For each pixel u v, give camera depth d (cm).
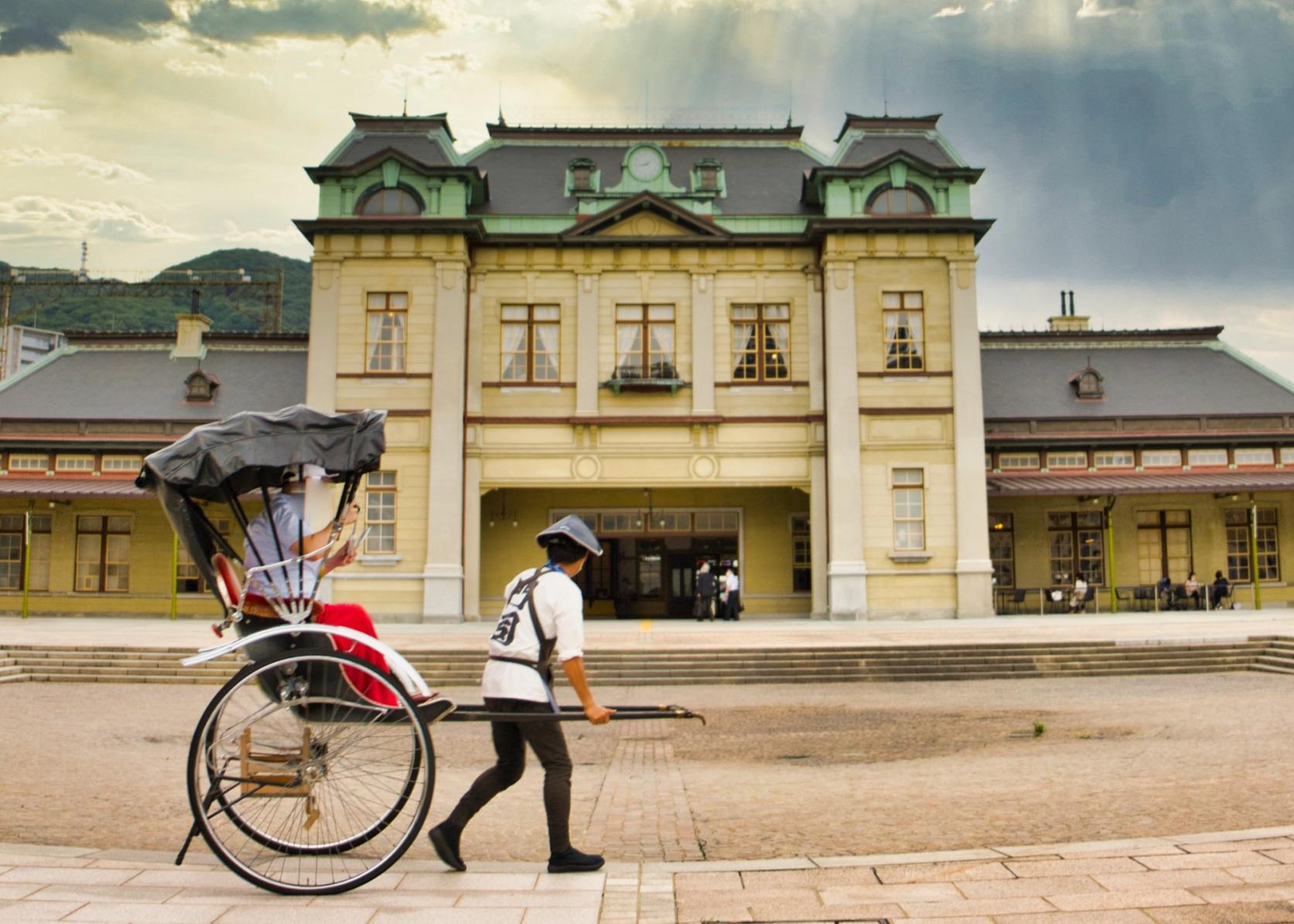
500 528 3438
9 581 3472
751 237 3278
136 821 854
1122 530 3584
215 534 712
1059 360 3822
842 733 1397
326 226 3177
